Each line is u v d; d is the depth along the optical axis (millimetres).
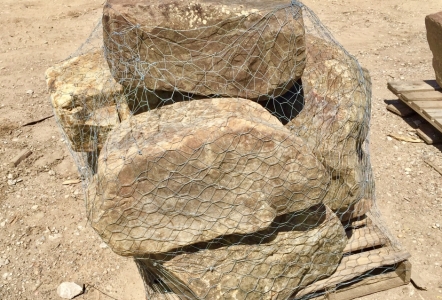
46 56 6363
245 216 2447
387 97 5113
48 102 5305
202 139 2287
